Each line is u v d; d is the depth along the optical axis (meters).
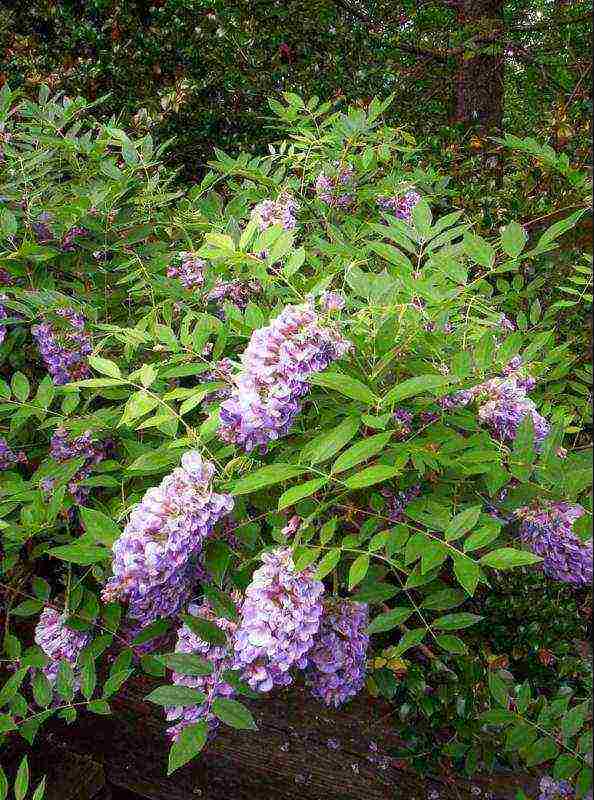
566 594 0.97
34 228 0.98
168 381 0.85
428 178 1.20
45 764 1.02
